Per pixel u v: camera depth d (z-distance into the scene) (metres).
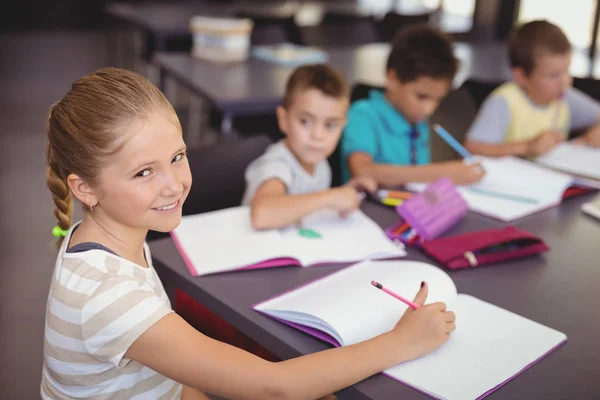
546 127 2.29
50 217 3.15
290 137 1.61
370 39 4.10
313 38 3.86
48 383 0.98
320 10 5.94
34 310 2.37
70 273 0.91
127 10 4.49
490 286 1.18
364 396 0.88
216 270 1.19
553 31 2.15
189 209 1.65
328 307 1.03
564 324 1.07
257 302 1.10
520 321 1.05
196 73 2.93
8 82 5.64
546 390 0.89
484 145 2.11
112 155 0.88
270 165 1.56
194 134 4.20
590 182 1.72
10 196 3.37
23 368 2.05
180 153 0.95
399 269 1.18
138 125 0.89
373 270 1.18
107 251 0.93
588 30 5.05
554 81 2.17
